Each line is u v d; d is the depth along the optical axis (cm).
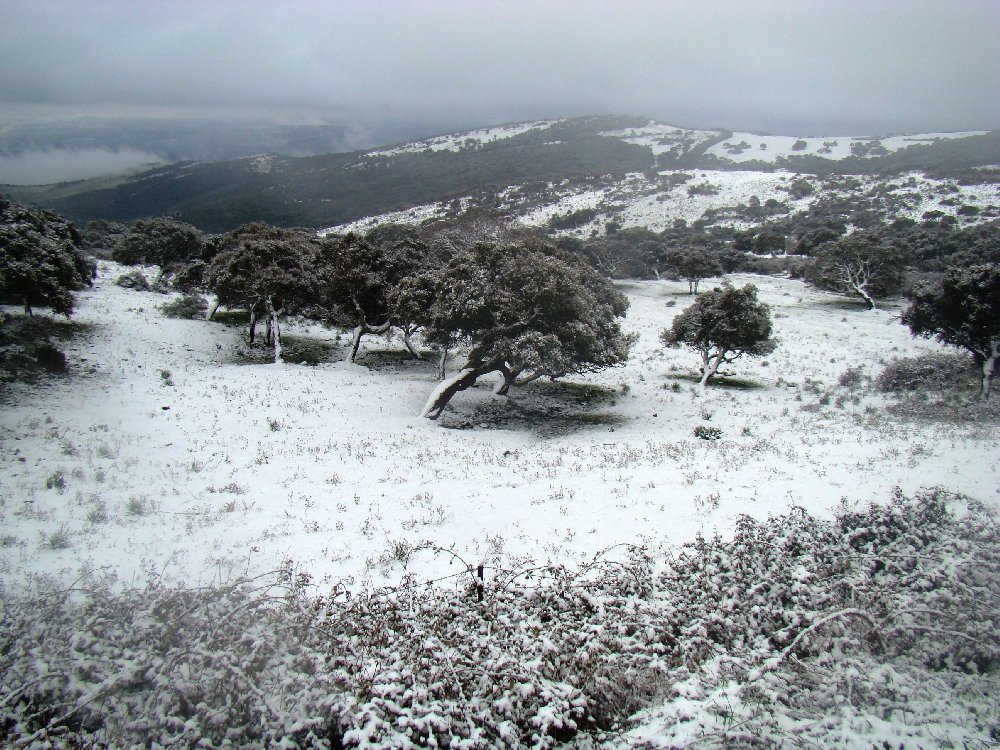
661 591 704
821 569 753
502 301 1877
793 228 8744
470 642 595
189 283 3825
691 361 3033
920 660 599
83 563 749
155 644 541
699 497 1015
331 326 3569
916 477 1064
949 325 1989
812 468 1162
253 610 608
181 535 866
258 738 461
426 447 1514
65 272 2405
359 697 507
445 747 470
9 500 945
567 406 2155
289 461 1295
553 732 500
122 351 2336
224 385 2005
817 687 559
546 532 905
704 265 5572
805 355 3016
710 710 528
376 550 834
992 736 493
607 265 6756
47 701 473
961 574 723
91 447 1260
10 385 1633
